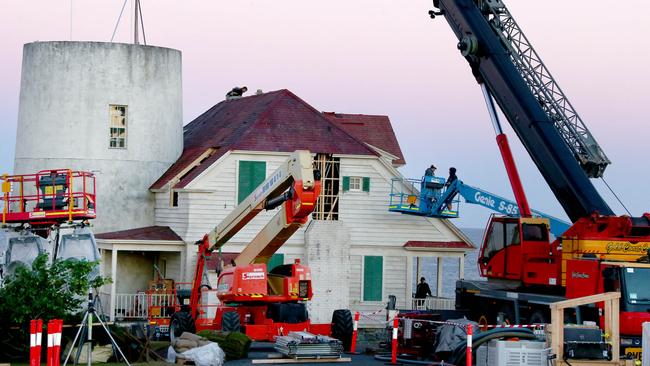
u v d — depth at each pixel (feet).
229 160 178.29
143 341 116.78
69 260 116.67
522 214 149.18
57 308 111.14
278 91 196.03
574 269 127.03
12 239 135.44
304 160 117.19
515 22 147.43
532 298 135.64
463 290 151.43
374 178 183.73
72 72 187.42
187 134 213.87
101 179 187.21
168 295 171.63
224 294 129.08
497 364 102.22
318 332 128.67
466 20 148.46
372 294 182.80
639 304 118.11
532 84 145.18
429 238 185.37
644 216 131.64
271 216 178.91
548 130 142.51
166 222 184.55
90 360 103.04
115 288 175.01
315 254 172.65
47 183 137.59
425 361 118.01
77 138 187.11
